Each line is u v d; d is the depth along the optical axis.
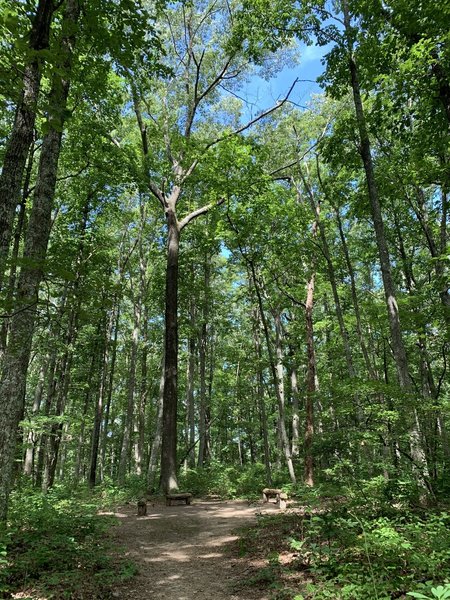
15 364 6.41
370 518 6.64
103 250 15.92
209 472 21.28
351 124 12.13
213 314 27.92
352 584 4.09
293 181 19.50
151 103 19.38
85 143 13.90
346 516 6.68
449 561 4.52
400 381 10.01
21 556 5.72
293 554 6.37
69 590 4.98
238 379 28.97
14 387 6.36
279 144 20.30
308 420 15.50
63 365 18.03
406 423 8.26
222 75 19.45
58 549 6.29
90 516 8.16
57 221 17.36
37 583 5.18
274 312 23.25
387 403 8.52
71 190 16.89
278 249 16.52
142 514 12.28
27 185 12.03
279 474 20.44
